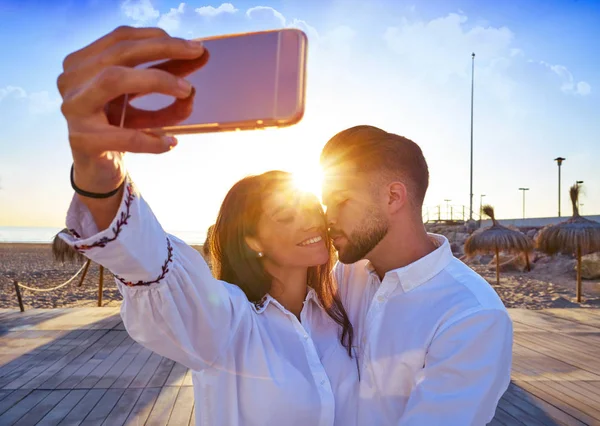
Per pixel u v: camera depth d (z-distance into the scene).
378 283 1.66
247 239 1.49
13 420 3.74
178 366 5.07
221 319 1.15
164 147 0.62
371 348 1.45
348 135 1.44
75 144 0.59
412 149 1.47
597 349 5.94
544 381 4.71
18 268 21.44
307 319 1.59
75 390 4.39
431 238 1.66
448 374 1.25
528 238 14.88
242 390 1.28
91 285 14.70
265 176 1.50
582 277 16.03
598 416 3.89
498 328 1.32
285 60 0.63
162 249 0.94
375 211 1.41
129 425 3.65
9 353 5.60
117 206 0.80
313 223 1.47
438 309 1.39
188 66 0.66
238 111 0.63
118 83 0.54
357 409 1.46
